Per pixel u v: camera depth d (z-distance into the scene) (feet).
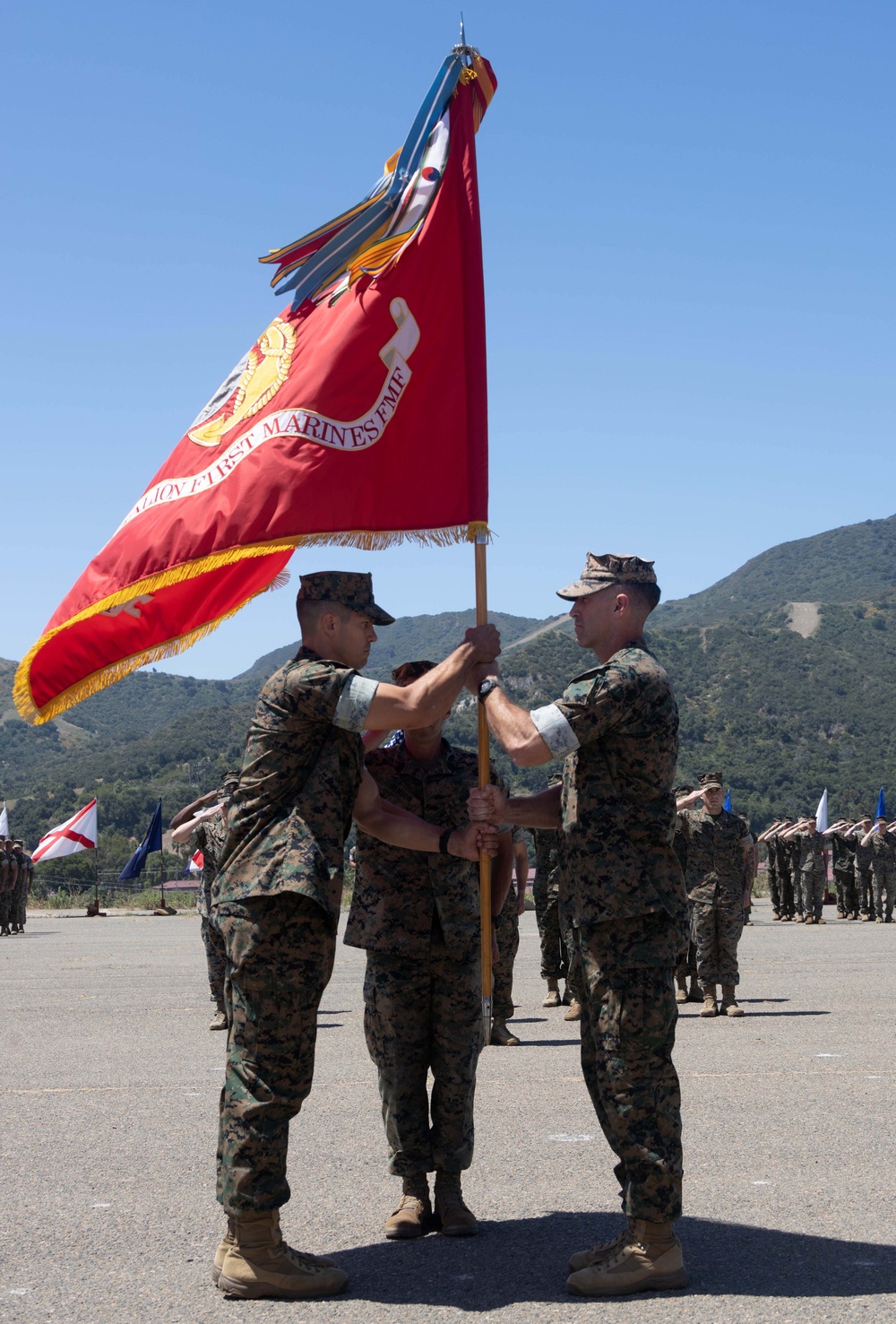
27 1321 13.53
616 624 16.01
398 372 17.94
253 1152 14.43
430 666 18.28
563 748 14.79
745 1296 13.83
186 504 17.13
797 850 85.87
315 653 16.07
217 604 18.71
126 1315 13.69
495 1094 26.23
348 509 17.21
